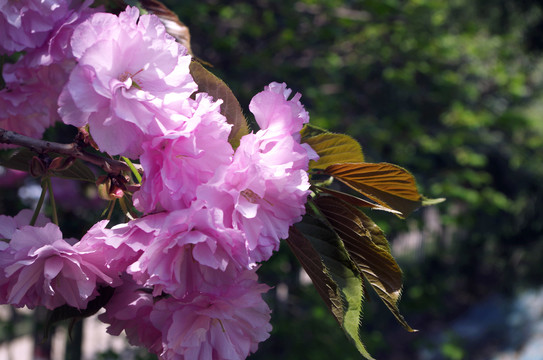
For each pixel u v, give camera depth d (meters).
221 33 2.39
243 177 0.43
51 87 0.50
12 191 1.52
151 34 0.43
